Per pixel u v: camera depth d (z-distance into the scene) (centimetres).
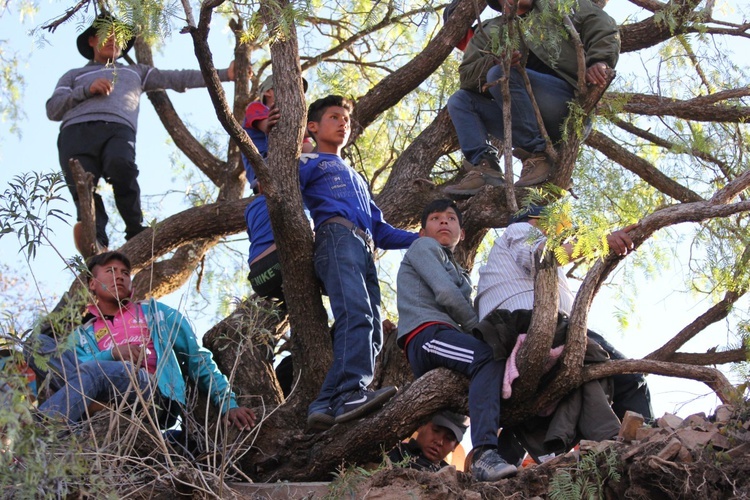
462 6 958
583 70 761
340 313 652
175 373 654
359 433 634
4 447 491
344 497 568
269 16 589
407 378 791
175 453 604
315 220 696
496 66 800
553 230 584
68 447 533
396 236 727
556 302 596
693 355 855
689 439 554
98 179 912
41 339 566
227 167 1098
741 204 583
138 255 932
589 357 617
